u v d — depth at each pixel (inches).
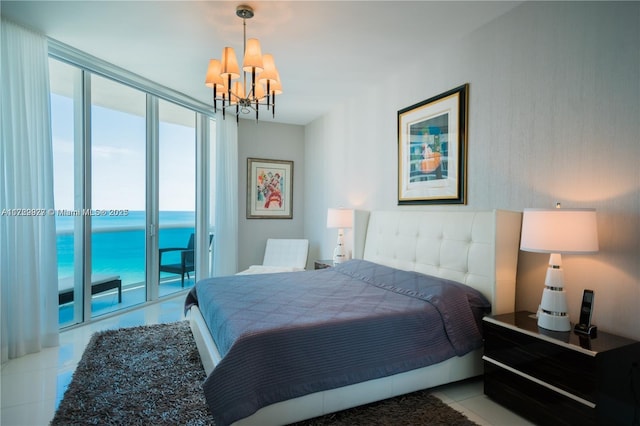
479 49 107.6
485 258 96.7
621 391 67.5
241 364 64.6
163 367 98.3
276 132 223.8
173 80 152.3
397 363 78.6
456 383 94.0
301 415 70.3
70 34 112.0
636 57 72.5
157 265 172.9
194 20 103.2
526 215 79.4
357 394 76.1
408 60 130.7
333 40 115.1
